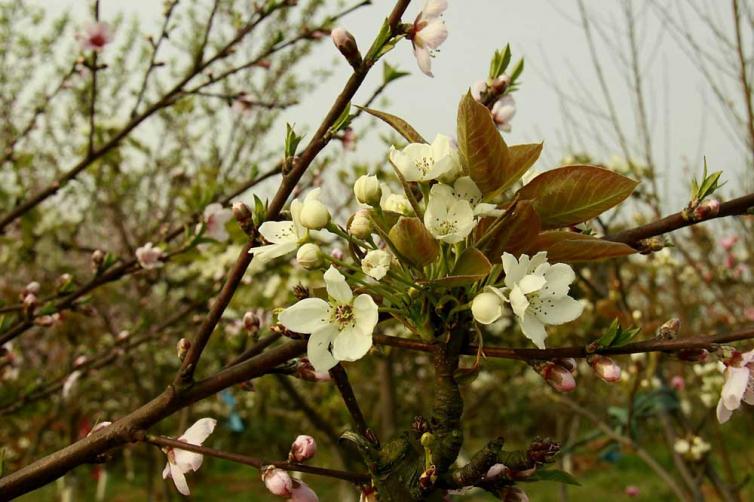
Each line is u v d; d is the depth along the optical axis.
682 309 4.78
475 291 1.25
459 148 1.31
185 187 5.83
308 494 1.26
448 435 1.19
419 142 1.38
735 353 1.23
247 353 1.68
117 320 7.01
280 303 4.71
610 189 1.27
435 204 1.27
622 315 2.89
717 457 7.43
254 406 9.27
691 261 4.91
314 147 1.38
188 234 3.05
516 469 1.19
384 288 1.33
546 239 1.27
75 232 5.48
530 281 1.17
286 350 1.43
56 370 5.90
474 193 1.33
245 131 6.36
